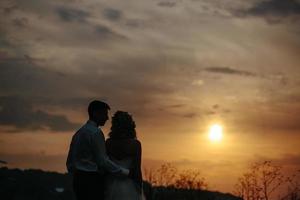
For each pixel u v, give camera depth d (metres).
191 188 22.08
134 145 9.08
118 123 9.13
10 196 34.62
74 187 8.85
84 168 8.73
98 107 8.88
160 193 21.30
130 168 9.06
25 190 36.12
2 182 36.25
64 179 39.81
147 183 13.62
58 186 38.06
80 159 8.77
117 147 9.07
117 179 9.02
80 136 8.80
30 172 40.12
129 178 9.05
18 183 37.16
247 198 20.66
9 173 38.84
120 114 9.20
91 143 8.72
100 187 8.81
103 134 8.85
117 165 8.83
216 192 22.16
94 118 8.90
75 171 8.79
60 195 35.94
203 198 21.61
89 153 8.75
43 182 38.59
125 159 9.05
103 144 8.78
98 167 8.80
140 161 9.12
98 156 8.71
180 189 22.02
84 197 8.75
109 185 9.04
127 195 8.98
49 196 35.62
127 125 9.15
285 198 20.02
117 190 8.97
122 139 9.10
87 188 8.73
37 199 34.22
